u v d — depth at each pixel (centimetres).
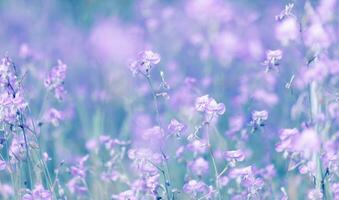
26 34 1393
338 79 664
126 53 1084
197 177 629
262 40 1236
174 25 1223
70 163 832
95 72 1112
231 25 1159
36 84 886
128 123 851
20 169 590
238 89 945
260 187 565
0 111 556
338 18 741
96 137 809
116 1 1560
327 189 571
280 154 775
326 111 607
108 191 710
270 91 909
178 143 773
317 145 487
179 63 1112
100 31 1274
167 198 555
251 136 814
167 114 897
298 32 587
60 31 1457
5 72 563
